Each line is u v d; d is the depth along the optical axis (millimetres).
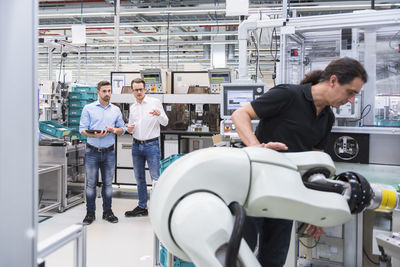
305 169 760
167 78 5379
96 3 6328
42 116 5711
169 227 643
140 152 3908
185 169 635
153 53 11539
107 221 3820
